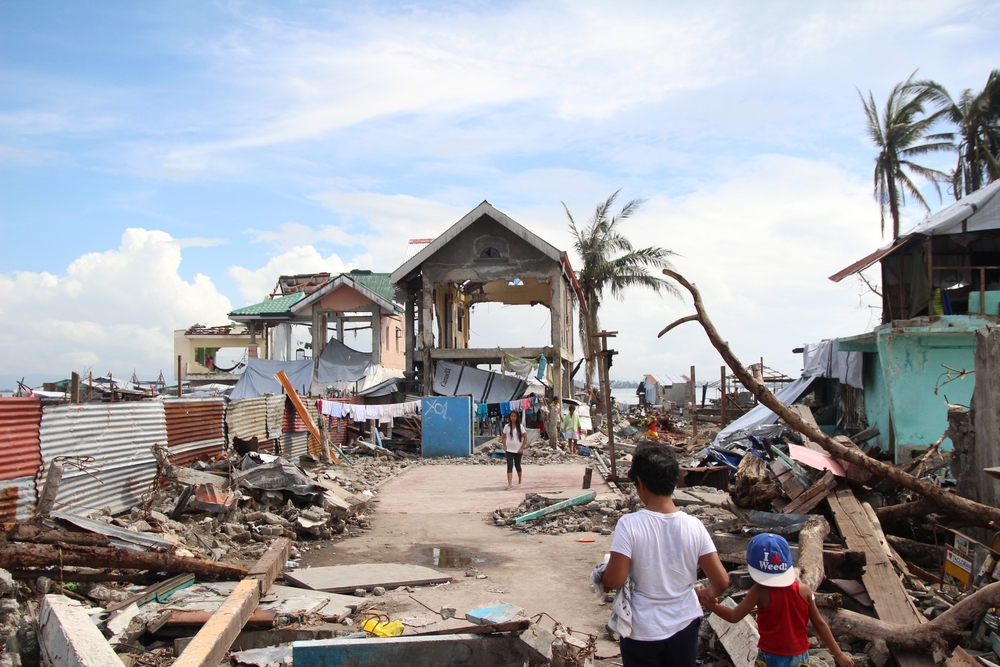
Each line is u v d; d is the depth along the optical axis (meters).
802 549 5.64
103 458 9.59
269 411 16.67
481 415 24.48
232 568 6.92
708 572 3.37
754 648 4.64
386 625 5.71
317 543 9.66
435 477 17.61
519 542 9.72
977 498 7.26
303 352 36.91
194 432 12.60
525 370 25.50
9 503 7.67
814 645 5.01
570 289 30.30
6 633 5.27
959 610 4.58
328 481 12.93
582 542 9.64
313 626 5.85
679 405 50.47
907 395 13.49
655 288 38.44
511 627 5.00
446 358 26.42
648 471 3.40
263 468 10.91
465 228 25.36
